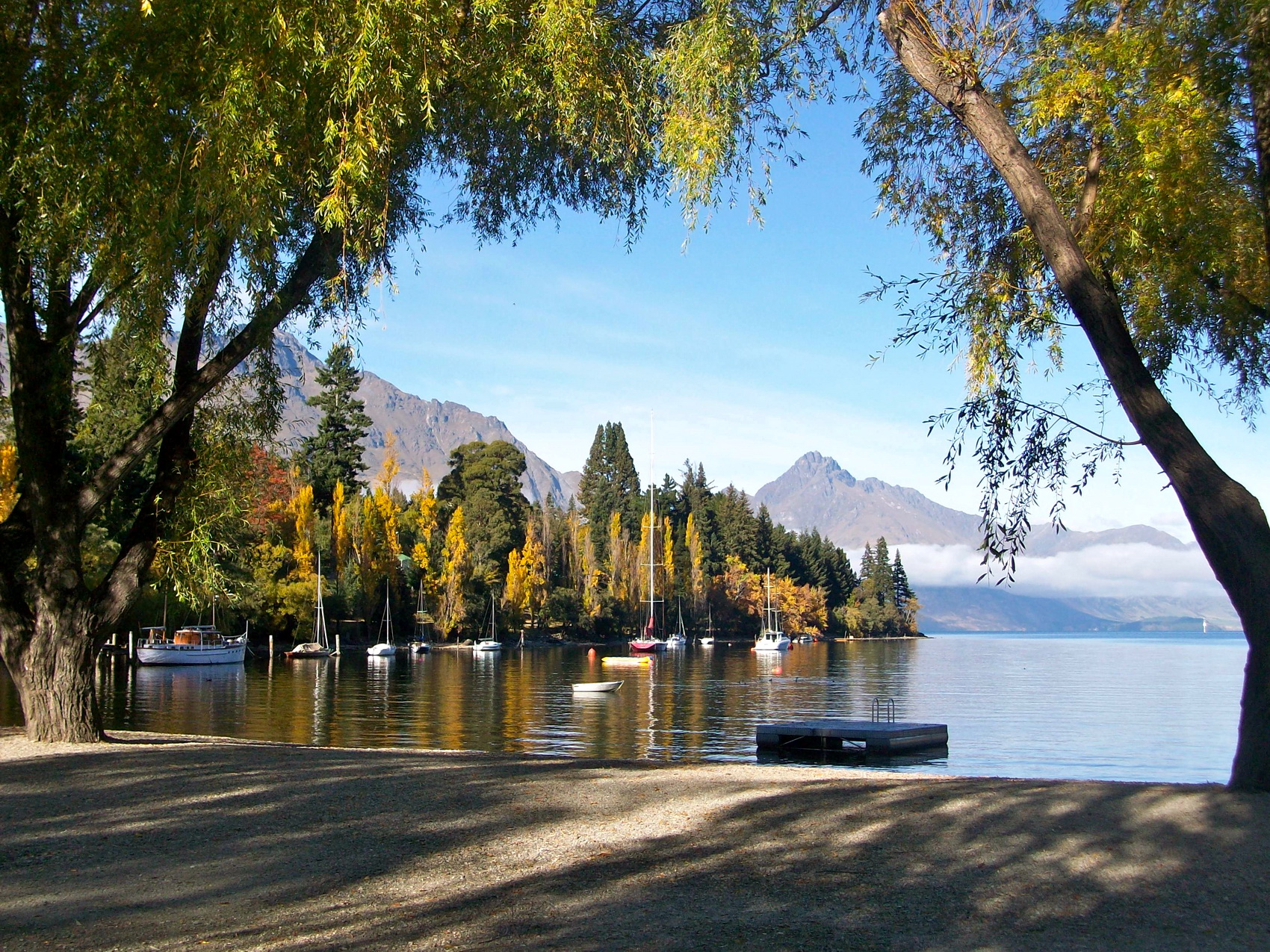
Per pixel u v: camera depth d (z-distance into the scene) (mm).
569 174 14414
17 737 14281
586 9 10812
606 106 11672
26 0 11539
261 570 73375
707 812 9086
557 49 10922
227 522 15195
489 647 97812
